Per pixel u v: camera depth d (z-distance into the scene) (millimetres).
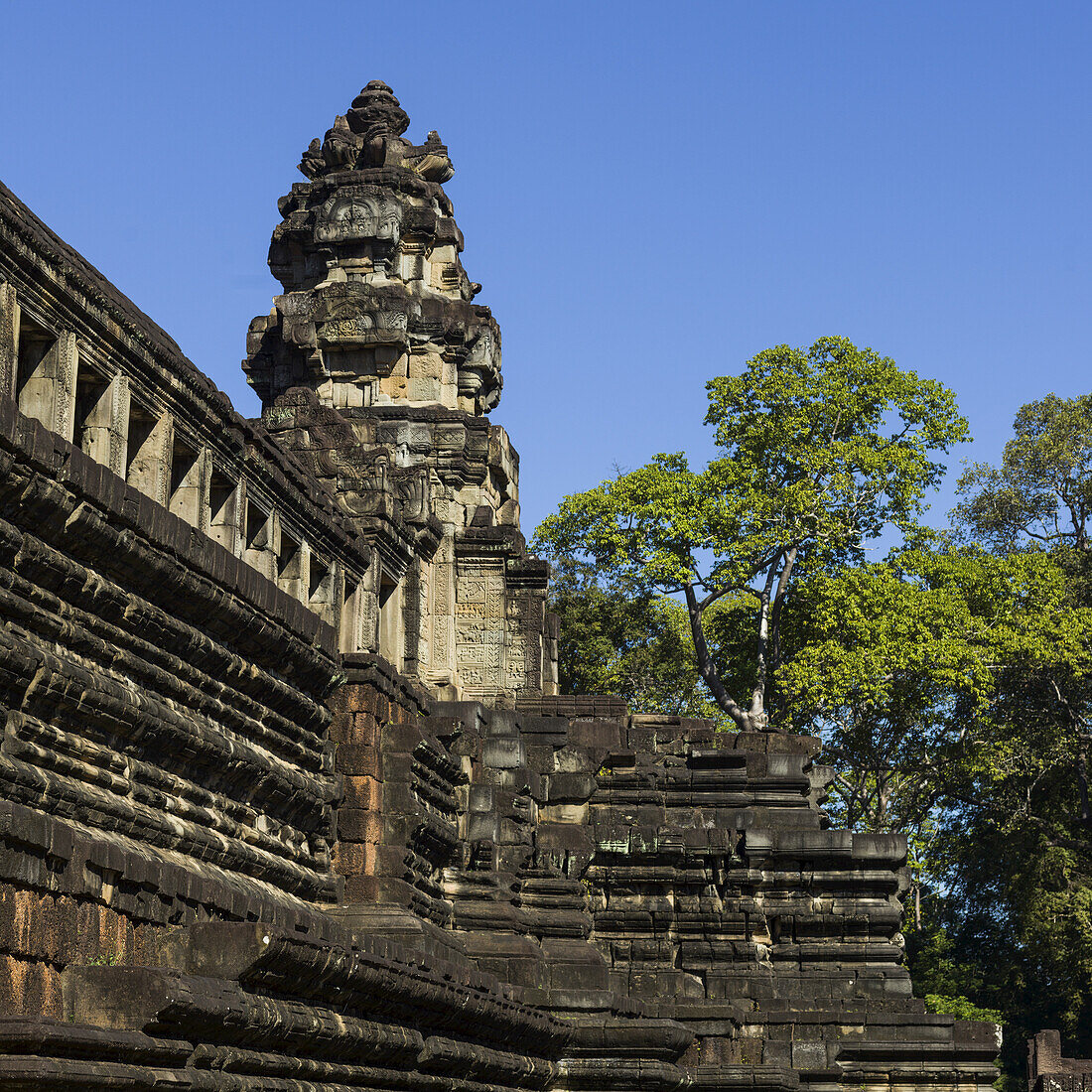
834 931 34875
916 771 57562
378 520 32250
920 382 57375
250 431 23016
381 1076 20125
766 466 57406
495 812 30844
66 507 16578
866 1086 32375
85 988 14352
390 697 27328
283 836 23609
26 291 16859
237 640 21672
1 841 13531
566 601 63219
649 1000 32062
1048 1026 64438
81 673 16781
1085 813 58469
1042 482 68688
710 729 38125
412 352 40906
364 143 42500
